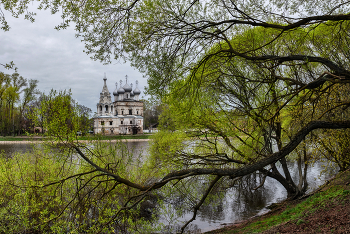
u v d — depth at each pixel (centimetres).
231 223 1295
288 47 958
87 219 1001
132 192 1162
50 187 980
